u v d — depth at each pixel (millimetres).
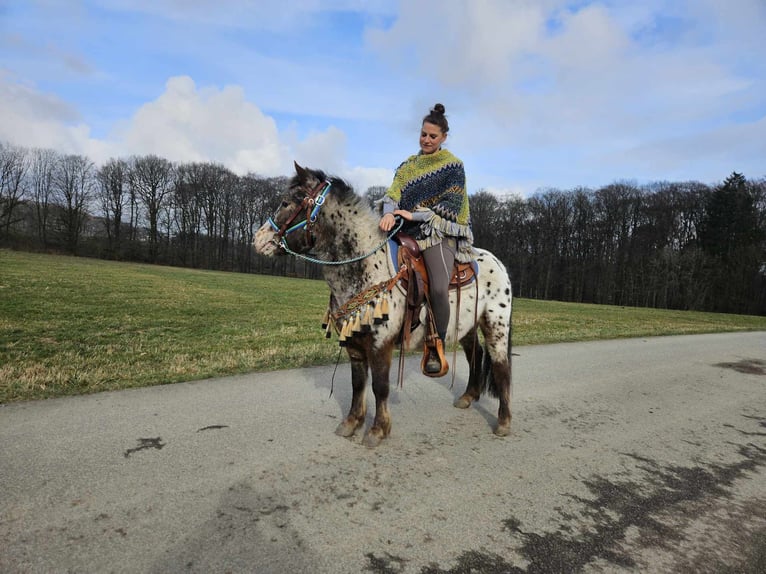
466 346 5273
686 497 3428
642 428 4992
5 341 7707
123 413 4453
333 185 3734
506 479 3543
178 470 3348
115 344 7992
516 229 59062
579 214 57188
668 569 2549
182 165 62562
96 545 2447
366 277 3715
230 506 2910
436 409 5223
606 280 53844
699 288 48156
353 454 3818
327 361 7215
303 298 21469
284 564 2383
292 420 4508
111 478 3174
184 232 62438
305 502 3016
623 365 8562
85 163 58719
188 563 2344
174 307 14312
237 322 12000
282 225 3686
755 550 2775
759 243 47312
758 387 7348
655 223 53969
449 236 3971
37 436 3812
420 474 3529
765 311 46125
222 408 4754
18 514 2691
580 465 3900
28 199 55781
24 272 22188
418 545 2623
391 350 3908
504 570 2451
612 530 2914
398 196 3902
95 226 60438
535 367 7973
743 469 4020
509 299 4617
